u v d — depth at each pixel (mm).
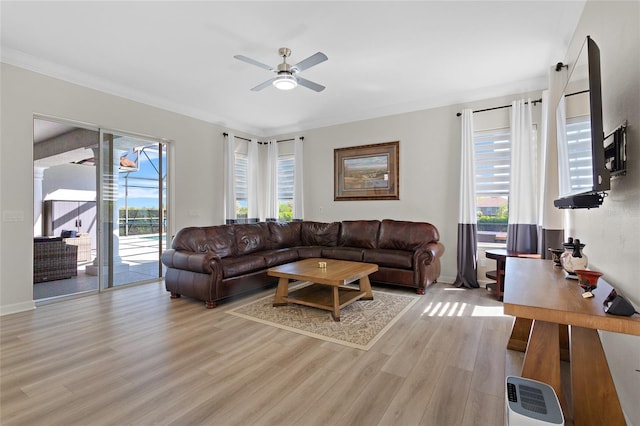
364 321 3115
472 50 3342
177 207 5070
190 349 2504
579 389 1514
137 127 4535
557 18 2762
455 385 1994
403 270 4223
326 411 1743
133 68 3760
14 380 2047
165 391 1930
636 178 1536
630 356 1553
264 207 6727
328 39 3113
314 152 6184
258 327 2969
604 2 2004
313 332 2848
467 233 4500
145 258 4812
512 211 4207
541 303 1431
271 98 4816
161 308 3537
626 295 1671
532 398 1348
